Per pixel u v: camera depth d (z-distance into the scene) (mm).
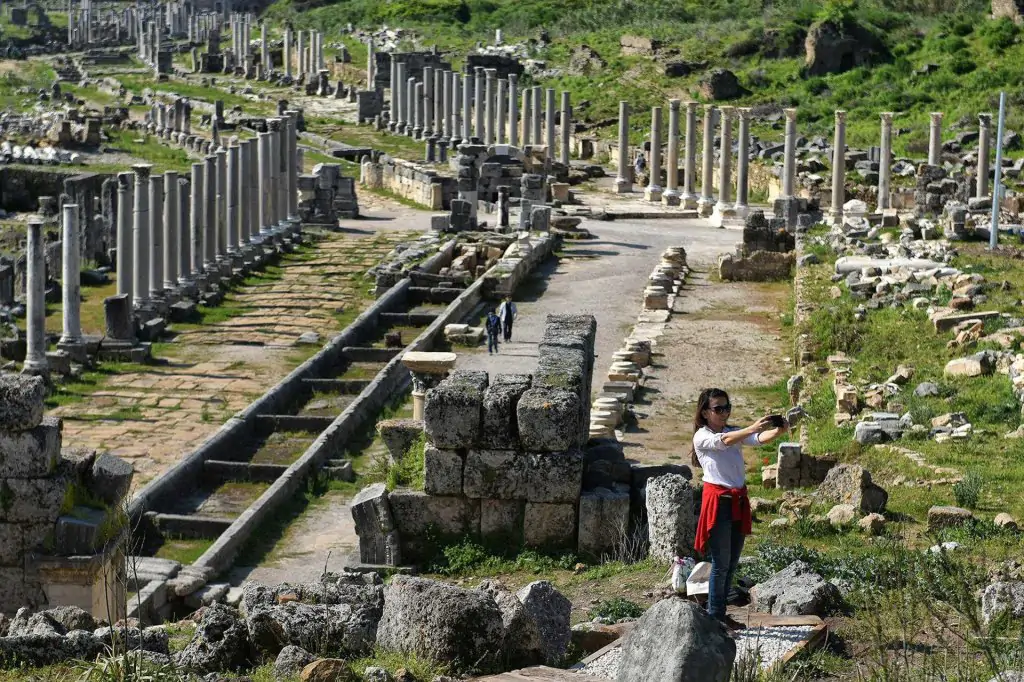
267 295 54719
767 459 29047
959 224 51469
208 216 56125
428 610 13680
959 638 13773
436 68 101938
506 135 102125
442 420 19703
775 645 13406
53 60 158875
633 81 106812
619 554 19453
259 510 27516
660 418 34812
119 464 20812
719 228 70250
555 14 133375
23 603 19688
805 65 102312
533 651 13773
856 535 20594
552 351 21562
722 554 13930
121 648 14000
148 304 49562
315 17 154500
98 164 83938
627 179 82812
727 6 123688
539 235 61031
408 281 53781
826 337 38625
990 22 102375
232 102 117750
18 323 48906
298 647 13703
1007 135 81000
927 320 38781
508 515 19828
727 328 45875
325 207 68125
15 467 19562
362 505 19969
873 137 86062
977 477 22859
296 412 37562
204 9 187125
